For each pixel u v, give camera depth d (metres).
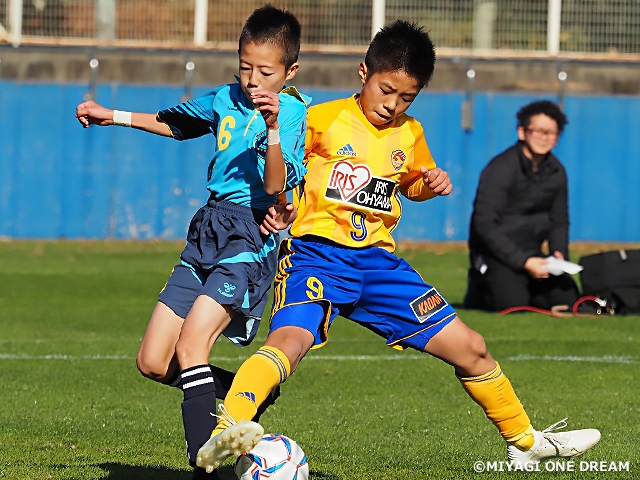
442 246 67.06
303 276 16.20
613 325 38.47
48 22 73.19
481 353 16.92
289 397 25.73
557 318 39.94
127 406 24.44
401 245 67.00
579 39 72.88
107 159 67.06
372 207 16.67
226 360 30.95
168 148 67.25
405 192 17.98
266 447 15.32
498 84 68.56
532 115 39.44
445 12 72.94
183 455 19.66
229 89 17.05
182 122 17.56
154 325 16.28
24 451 19.61
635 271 40.94
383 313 16.75
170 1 74.00
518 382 27.75
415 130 17.34
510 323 38.56
